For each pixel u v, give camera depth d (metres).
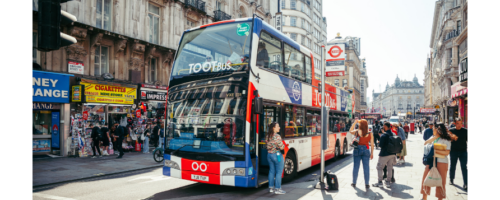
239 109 6.73
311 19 60.00
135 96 17.08
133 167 11.16
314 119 10.61
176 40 20.44
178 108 7.40
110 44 16.55
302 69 9.83
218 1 25.44
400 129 11.76
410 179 8.85
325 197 6.77
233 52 7.12
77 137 13.97
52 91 13.22
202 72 7.35
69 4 14.30
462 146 7.59
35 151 13.41
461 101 23.95
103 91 15.13
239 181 6.53
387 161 7.77
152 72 19.41
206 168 6.75
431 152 6.16
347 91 15.66
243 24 7.21
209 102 7.04
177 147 7.20
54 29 4.77
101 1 16.23
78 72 14.73
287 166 8.42
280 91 8.16
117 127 14.05
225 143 6.72
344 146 14.65
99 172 10.05
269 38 7.77
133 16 17.64
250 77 6.79
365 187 7.57
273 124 7.18
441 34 50.06
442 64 49.09
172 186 8.11
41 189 7.75
